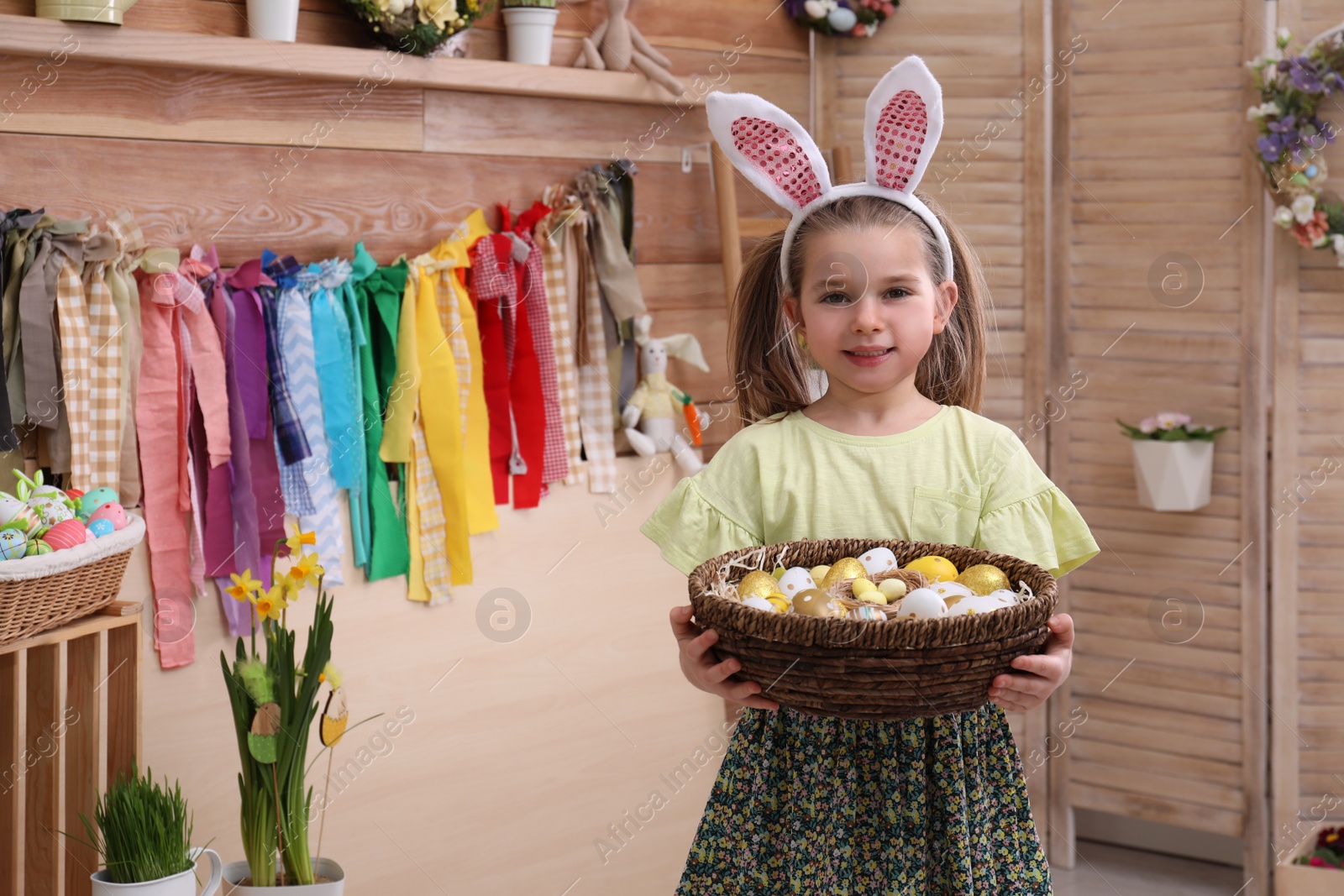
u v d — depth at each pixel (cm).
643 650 242
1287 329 234
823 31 258
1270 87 226
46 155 175
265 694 167
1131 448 248
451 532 211
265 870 169
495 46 222
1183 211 239
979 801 107
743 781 110
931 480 115
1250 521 240
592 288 232
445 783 218
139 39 175
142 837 158
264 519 191
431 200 216
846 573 106
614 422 240
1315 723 239
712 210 255
